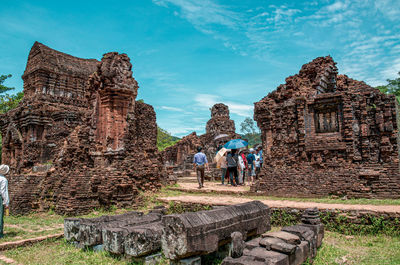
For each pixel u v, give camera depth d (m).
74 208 11.63
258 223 7.09
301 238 6.31
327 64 14.39
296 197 12.48
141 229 6.42
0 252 7.33
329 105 12.94
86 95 14.59
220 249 6.34
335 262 6.26
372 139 11.98
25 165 17.78
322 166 12.70
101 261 6.41
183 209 11.67
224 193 14.19
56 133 17.95
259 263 4.86
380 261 6.06
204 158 15.91
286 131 13.87
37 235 8.55
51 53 22.81
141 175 14.20
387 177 11.27
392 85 28.73
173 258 5.32
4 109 30.31
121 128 13.70
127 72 14.11
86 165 13.12
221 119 41.28
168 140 54.25
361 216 8.43
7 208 8.54
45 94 21.16
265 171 13.93
